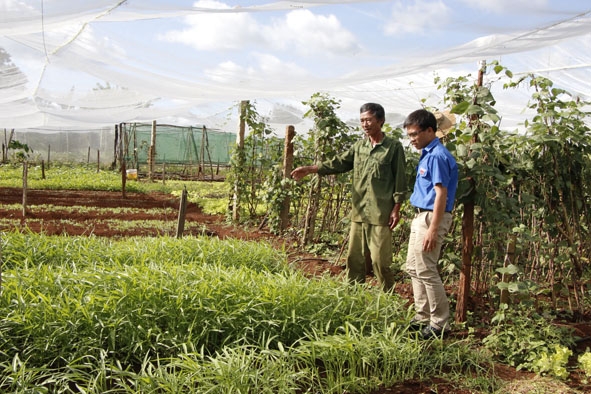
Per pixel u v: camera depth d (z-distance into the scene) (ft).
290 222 31.86
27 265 16.51
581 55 23.63
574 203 17.56
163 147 108.58
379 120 16.22
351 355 11.92
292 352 12.89
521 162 16.97
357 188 16.96
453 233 18.03
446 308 14.56
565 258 16.65
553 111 16.49
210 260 19.56
